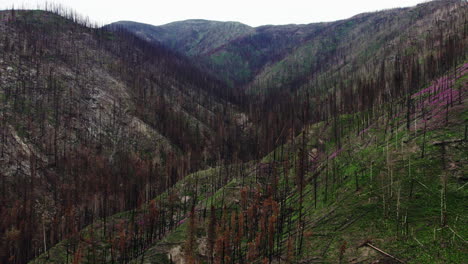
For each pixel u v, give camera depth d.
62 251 59.34
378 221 41.12
